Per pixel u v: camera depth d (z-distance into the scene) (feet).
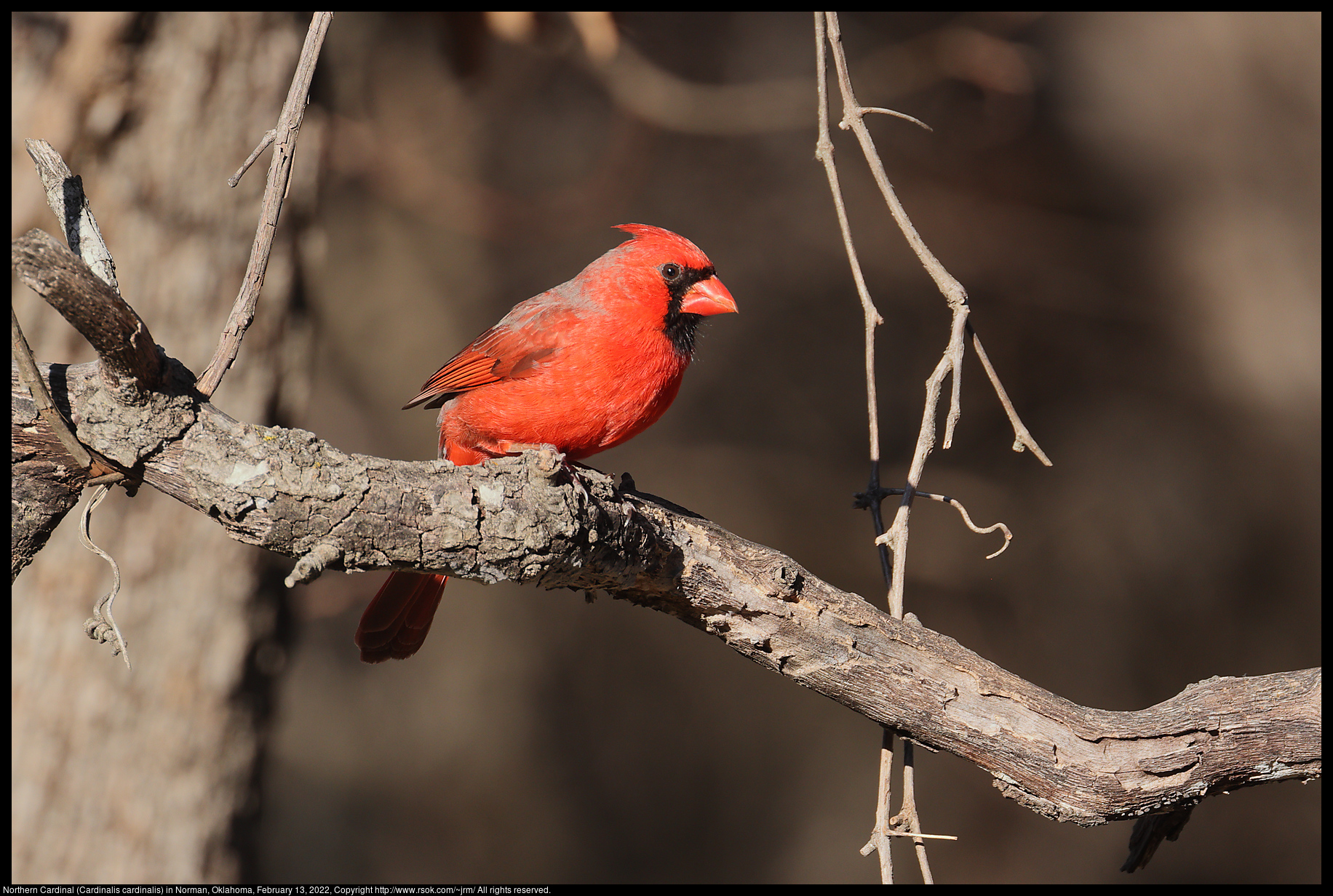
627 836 49.29
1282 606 45.44
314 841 47.62
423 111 43.57
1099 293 46.42
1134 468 47.70
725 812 49.60
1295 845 44.70
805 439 49.06
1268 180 43.65
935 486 47.55
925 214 46.55
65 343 24.44
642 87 37.86
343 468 13.43
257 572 27.07
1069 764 15.15
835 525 48.01
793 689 50.98
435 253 48.55
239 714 26.71
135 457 13.00
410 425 47.60
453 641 51.37
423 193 38.37
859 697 15.55
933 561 47.52
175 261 25.85
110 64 25.16
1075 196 46.29
